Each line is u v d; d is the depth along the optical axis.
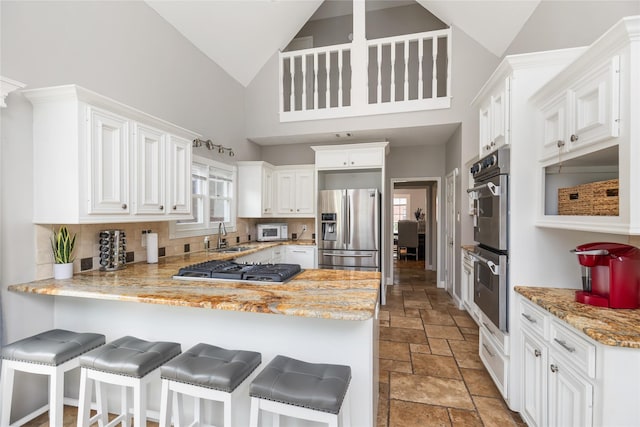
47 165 1.78
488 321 2.32
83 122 1.76
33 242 1.83
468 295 3.65
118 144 1.98
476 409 1.97
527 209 1.89
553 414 1.50
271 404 1.20
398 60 5.05
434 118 3.90
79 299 1.91
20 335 1.77
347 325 1.54
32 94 1.75
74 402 1.96
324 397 1.13
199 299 1.46
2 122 1.67
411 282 5.60
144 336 1.81
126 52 2.47
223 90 3.95
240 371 1.31
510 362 1.93
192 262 2.65
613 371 1.14
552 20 2.60
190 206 2.73
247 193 4.36
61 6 1.97
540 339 1.63
